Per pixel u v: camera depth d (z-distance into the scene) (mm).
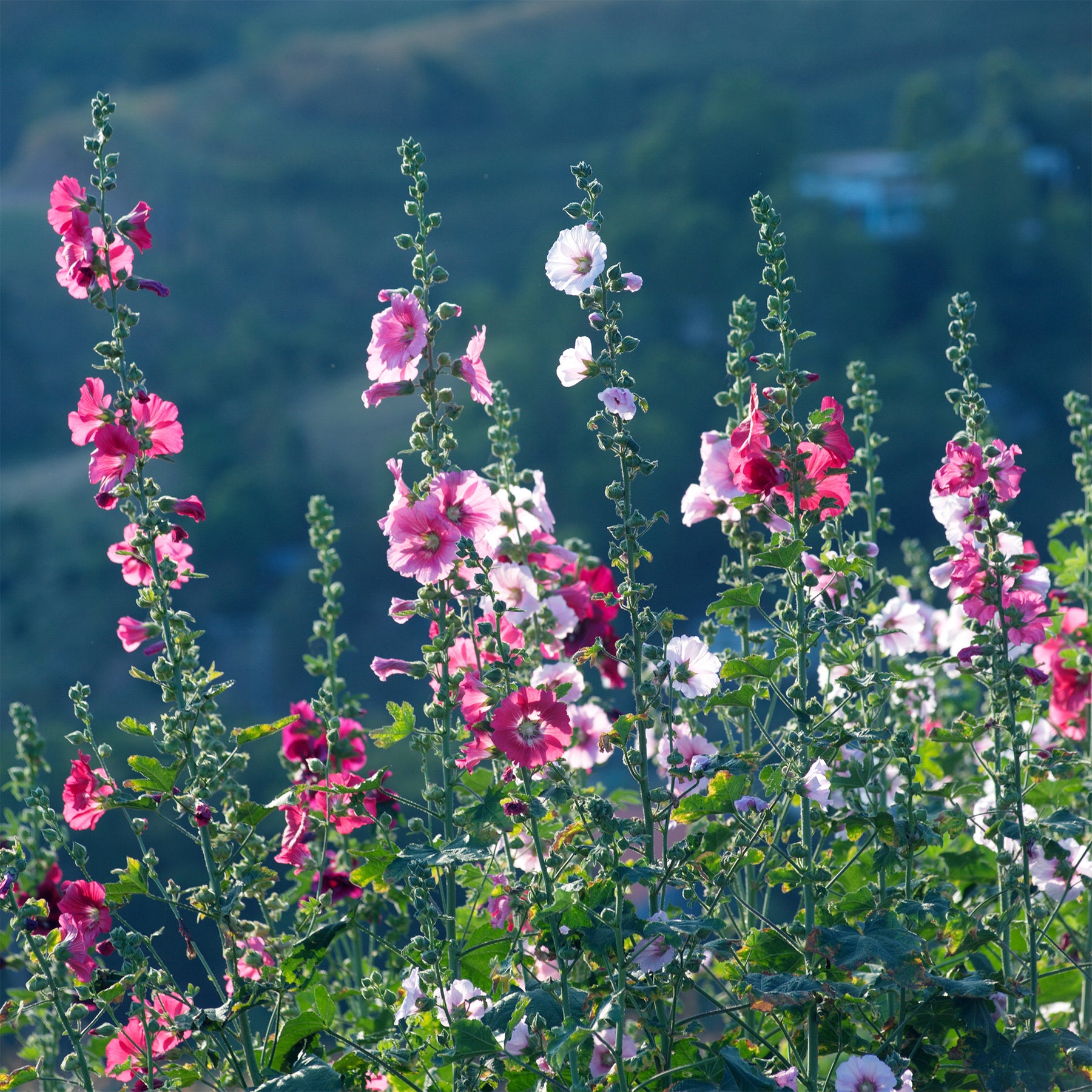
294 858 5020
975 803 5457
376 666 4461
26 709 5137
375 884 4648
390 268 125312
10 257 109438
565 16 173000
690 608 68250
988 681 4602
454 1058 3891
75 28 173000
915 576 6246
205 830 4418
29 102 160375
